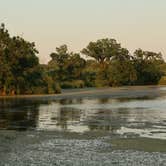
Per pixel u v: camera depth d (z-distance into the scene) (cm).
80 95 10488
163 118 5034
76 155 2806
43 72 11050
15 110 6244
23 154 2855
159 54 19000
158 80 18812
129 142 3306
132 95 10425
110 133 3816
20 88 10569
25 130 4075
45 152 2925
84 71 17212
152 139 3450
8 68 10256
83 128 4178
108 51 18288
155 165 2491
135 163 2545
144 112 5822
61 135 3722
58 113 5753
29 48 10688
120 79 17150
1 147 3134
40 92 10800
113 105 7169
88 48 18650
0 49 10394
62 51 16888
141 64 18450
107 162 2581
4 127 4306
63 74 16700
